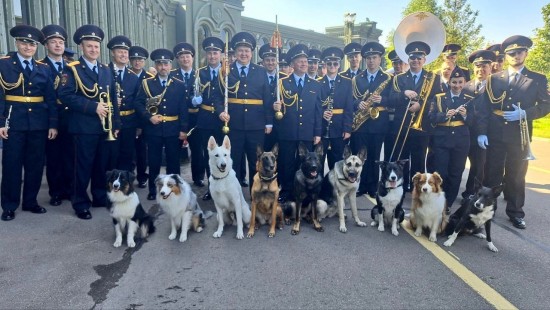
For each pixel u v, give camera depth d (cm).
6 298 293
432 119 525
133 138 590
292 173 562
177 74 671
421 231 446
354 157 466
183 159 856
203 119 588
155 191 576
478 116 499
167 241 418
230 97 534
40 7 788
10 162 462
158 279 327
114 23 1095
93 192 529
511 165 472
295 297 298
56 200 535
